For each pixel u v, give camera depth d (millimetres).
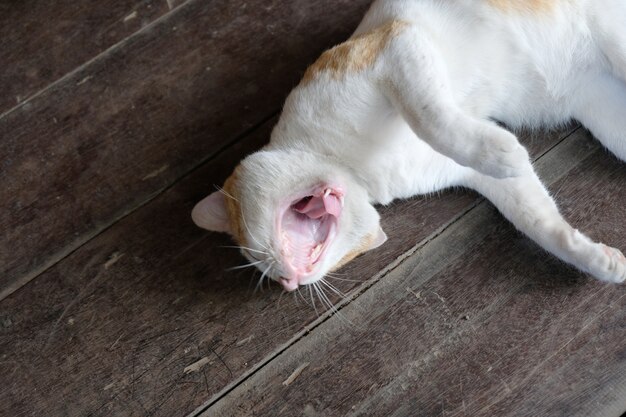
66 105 690
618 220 634
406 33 582
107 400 630
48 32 705
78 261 657
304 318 636
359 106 583
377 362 625
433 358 623
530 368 616
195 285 647
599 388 609
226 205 614
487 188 633
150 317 643
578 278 626
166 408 626
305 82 599
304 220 607
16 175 677
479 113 649
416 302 634
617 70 617
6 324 646
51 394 633
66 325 645
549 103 646
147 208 666
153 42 701
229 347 634
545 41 621
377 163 604
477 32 617
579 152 651
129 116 686
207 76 692
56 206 669
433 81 570
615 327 617
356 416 617
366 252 645
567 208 641
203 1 706
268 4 703
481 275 635
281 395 624
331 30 694
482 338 624
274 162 590
